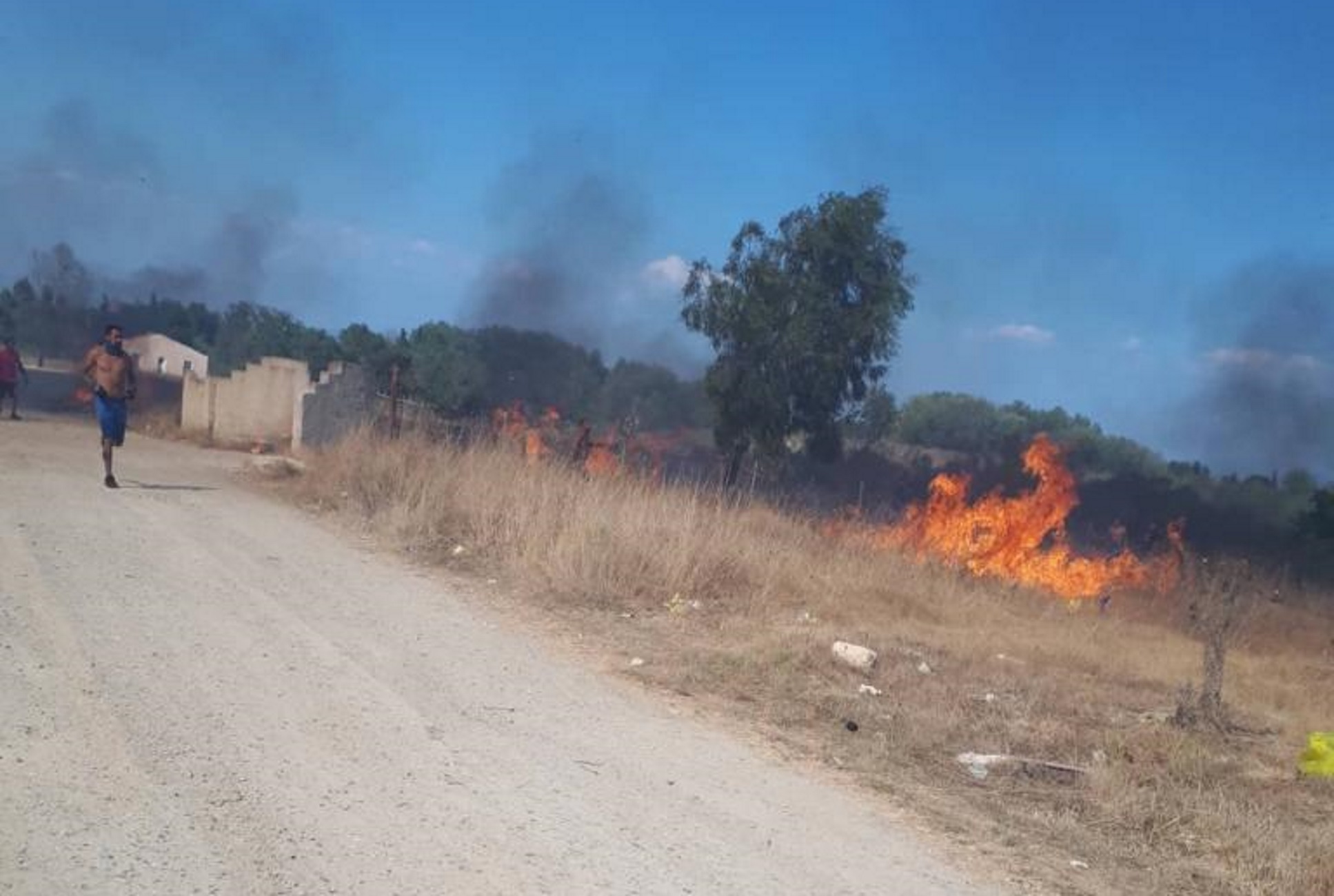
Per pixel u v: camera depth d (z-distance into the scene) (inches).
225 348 1619.1
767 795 263.7
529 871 209.0
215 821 216.2
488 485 560.1
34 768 231.5
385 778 245.9
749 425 775.7
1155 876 243.3
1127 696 380.2
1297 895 237.5
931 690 358.6
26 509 502.6
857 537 590.9
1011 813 272.4
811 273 777.6
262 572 430.6
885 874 227.0
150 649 317.7
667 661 369.7
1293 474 1007.0
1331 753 285.7
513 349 1128.8
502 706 305.6
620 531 478.6
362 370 891.4
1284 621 570.3
